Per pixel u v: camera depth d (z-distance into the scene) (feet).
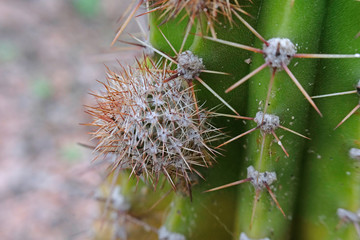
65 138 2.16
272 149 0.92
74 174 1.84
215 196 1.01
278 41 0.86
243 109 0.95
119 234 1.12
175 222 1.02
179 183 0.99
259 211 0.95
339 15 0.89
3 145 2.12
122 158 0.94
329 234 0.96
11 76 2.48
